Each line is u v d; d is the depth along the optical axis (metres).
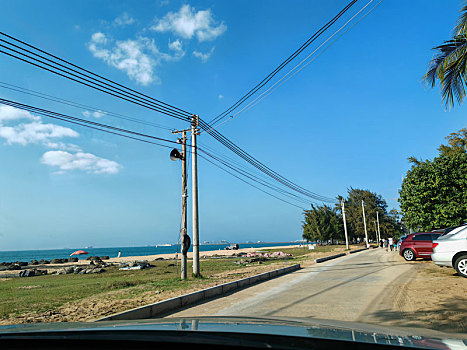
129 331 1.80
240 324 1.97
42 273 23.58
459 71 9.92
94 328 1.92
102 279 16.77
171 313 8.26
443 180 21.50
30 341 1.78
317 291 10.34
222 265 24.30
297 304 8.45
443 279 11.31
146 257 52.12
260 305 8.60
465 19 9.20
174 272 19.97
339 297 9.10
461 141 30.77
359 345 1.47
